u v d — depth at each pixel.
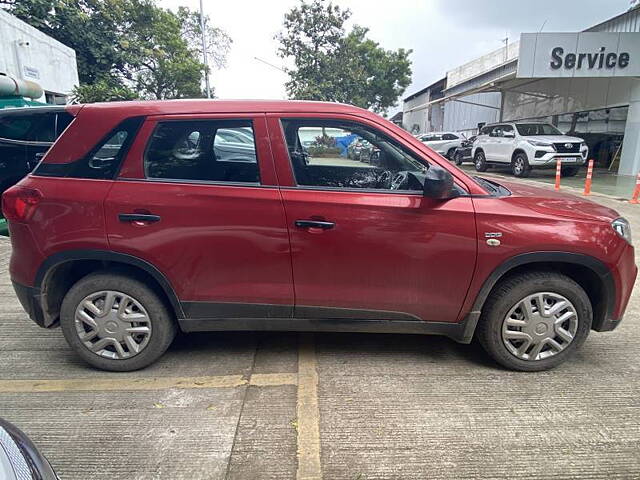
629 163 14.91
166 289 2.81
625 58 13.11
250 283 2.80
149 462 2.18
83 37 18.08
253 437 2.36
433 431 2.41
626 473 2.12
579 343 2.93
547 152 13.91
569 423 2.48
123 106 2.79
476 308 2.84
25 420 2.50
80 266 3.05
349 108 2.79
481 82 21.08
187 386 2.83
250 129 2.75
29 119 5.90
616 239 2.78
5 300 4.30
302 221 2.68
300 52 30.30
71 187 2.74
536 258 2.72
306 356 3.23
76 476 2.10
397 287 2.79
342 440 2.34
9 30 10.80
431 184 2.54
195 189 2.71
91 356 2.96
